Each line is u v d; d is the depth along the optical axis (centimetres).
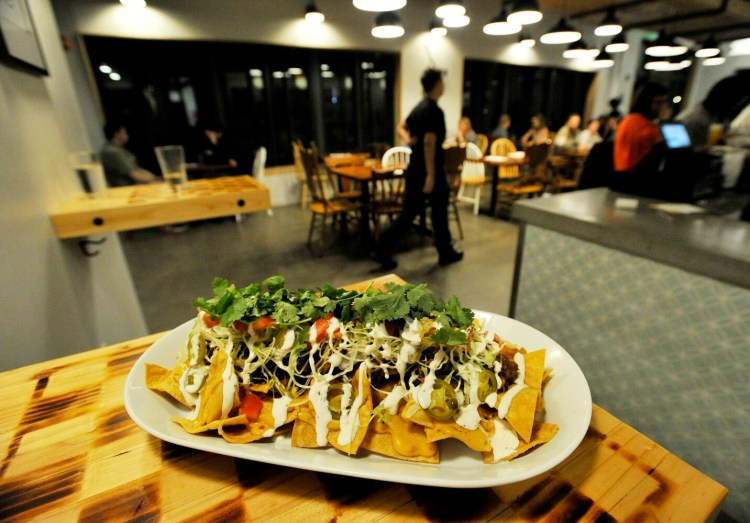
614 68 916
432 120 300
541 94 870
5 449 58
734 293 99
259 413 60
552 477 53
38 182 125
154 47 486
